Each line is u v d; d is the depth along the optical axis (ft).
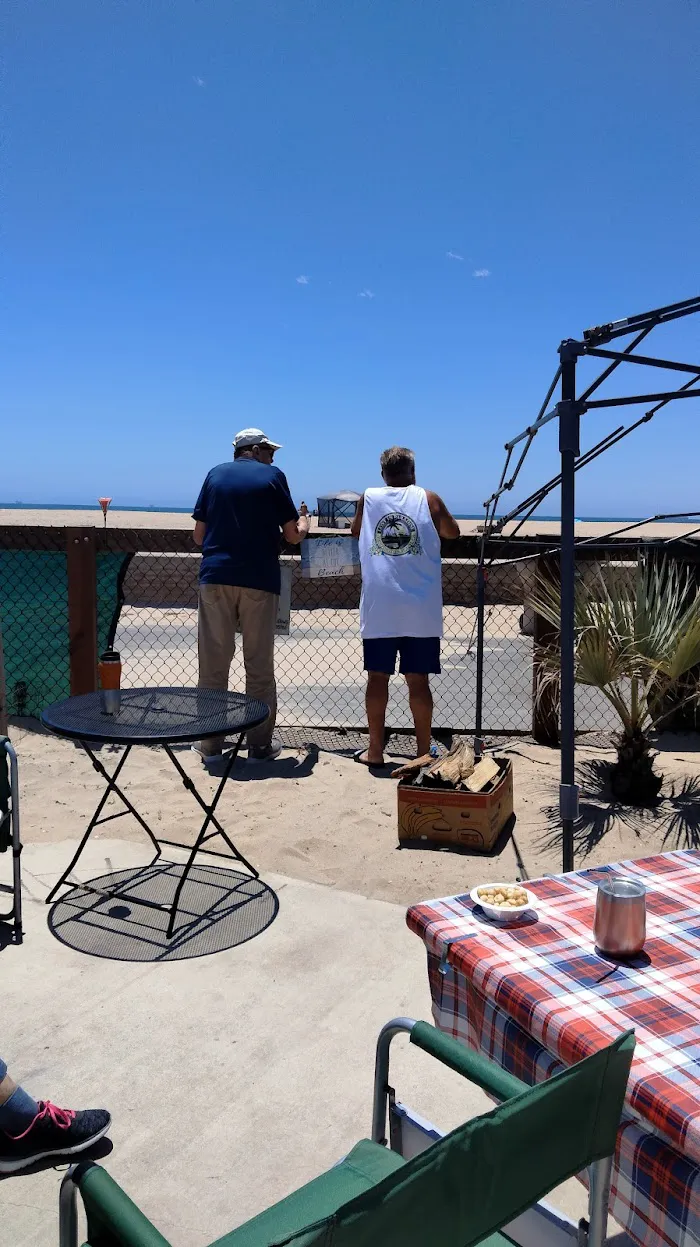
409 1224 3.66
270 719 19.43
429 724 18.52
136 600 47.26
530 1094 3.99
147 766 18.95
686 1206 4.84
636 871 8.00
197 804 16.70
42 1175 7.88
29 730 20.80
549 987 5.98
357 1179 5.36
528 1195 4.21
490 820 14.71
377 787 17.88
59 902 12.78
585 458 11.29
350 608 48.49
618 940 6.34
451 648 36.50
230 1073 9.20
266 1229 4.91
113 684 11.61
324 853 14.65
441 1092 8.93
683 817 16.11
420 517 17.60
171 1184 7.71
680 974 6.17
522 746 20.76
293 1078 9.12
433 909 7.19
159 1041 9.70
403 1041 9.78
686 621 15.97
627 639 15.98
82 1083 9.01
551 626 20.44
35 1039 9.70
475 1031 6.66
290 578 19.89
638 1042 5.35
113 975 10.98
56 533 20.52
